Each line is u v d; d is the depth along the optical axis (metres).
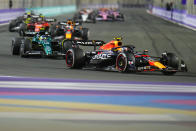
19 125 18.41
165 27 134.25
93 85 30.64
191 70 49.25
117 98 25.58
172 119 20.25
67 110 21.64
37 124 18.66
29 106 22.41
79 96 25.84
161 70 38.44
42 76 35.03
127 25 140.88
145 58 40.41
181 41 86.25
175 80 36.44
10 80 31.88
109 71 42.09
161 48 72.31
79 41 42.69
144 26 137.62
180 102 24.92
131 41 83.31
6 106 22.28
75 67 42.88
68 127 18.27
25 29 83.62
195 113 21.78
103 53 42.81
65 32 77.62
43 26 84.25
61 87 29.25
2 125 18.34
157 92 28.52
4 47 67.69
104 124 18.92
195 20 132.88
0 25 125.25
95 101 24.33
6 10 141.25
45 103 23.31
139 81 34.16
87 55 44.16
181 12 162.88
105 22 155.50
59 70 40.84
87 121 19.41
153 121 19.75
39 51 53.69
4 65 43.03
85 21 150.25
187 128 18.59
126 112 21.55
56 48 56.38
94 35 95.12
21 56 54.06
